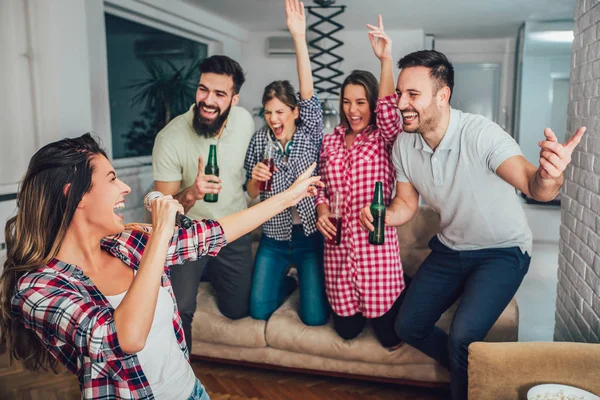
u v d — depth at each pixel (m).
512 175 1.87
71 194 1.11
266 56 6.90
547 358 1.72
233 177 2.60
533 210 6.05
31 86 3.11
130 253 1.29
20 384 2.62
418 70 1.98
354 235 2.39
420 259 2.81
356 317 2.48
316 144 2.60
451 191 2.10
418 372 2.47
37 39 3.07
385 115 2.30
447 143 2.03
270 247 2.71
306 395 2.55
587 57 2.31
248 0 5.02
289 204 1.50
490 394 1.76
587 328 2.26
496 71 7.75
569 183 2.57
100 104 3.97
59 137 3.13
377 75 6.72
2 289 1.12
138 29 4.80
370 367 2.52
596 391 1.67
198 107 2.37
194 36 5.76
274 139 2.59
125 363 1.09
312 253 2.63
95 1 3.87
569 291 2.55
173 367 1.27
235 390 2.59
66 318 1.02
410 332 2.29
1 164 3.07
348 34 6.71
